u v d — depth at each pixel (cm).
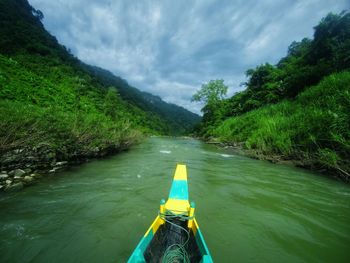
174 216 329
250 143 1416
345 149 748
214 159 1144
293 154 1000
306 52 2266
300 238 352
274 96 2236
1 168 552
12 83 2169
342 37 1834
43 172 652
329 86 1191
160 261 264
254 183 669
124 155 1177
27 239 323
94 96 3938
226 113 3553
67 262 276
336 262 294
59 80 3731
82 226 367
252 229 378
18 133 614
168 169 841
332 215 441
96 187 571
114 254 295
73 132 816
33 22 7544
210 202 505
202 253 241
